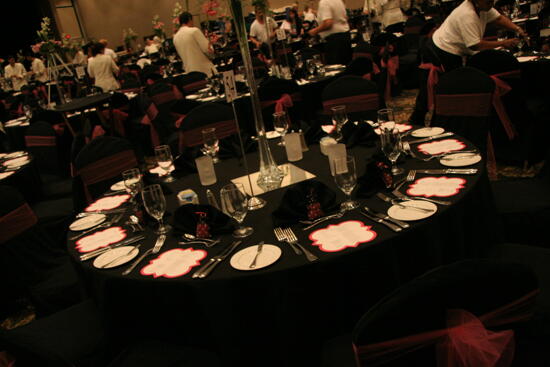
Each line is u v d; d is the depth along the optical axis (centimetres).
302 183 176
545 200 208
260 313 148
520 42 379
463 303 91
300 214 170
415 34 791
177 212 178
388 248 147
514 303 96
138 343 168
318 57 499
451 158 199
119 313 165
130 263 165
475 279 89
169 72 816
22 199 256
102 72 753
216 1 239
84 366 171
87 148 293
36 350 115
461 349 89
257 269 144
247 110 454
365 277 148
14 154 399
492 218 191
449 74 282
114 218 208
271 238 163
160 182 231
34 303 239
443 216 157
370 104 327
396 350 89
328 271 144
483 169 185
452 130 288
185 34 642
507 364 97
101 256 173
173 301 153
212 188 223
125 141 306
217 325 150
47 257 262
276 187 209
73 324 186
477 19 362
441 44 388
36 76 1146
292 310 146
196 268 153
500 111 323
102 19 1633
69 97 909
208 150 253
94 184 296
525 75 365
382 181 180
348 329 153
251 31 755
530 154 341
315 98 461
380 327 86
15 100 845
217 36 659
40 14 1538
